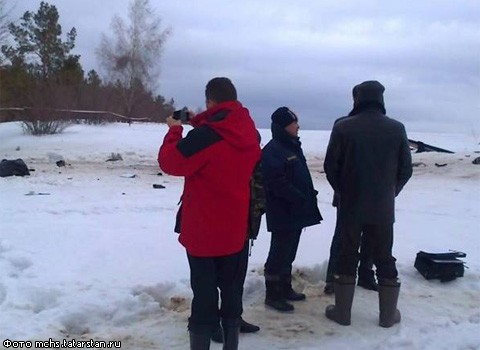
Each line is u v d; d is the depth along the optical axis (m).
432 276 6.84
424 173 18.11
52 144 25.52
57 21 50.06
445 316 5.88
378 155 5.48
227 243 4.43
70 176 15.70
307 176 5.87
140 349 4.88
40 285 5.82
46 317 5.20
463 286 6.79
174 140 4.46
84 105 37.31
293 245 5.96
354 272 5.62
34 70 47.88
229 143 4.41
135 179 15.52
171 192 12.98
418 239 8.69
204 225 4.41
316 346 5.09
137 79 48.19
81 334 5.14
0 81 37.22
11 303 5.44
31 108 29.30
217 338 5.14
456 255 7.02
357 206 5.48
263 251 7.60
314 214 5.94
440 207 11.91
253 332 5.36
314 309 6.00
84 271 6.40
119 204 10.88
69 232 8.16
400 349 5.11
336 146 5.55
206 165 4.40
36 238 7.73
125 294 5.72
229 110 4.48
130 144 25.95
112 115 38.12
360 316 5.82
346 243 5.59
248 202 4.61
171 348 4.93
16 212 9.74
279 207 5.80
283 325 5.55
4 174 15.27
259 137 4.87
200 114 4.52
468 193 14.05
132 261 6.87
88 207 10.42
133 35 48.72
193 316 4.49
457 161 20.00
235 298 4.60
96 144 25.64
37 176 15.42
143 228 8.72
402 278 6.93
